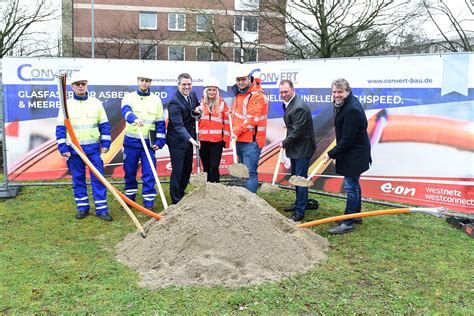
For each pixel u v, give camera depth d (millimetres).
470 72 5449
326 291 3691
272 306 3412
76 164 5809
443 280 3953
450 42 17062
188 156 6527
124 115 5895
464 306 3471
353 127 5020
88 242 4910
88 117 5676
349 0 17219
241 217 4324
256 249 4141
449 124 5652
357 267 4230
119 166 7637
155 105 6109
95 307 3373
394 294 3662
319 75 6609
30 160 7262
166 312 3295
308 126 5723
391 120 6082
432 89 5730
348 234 5273
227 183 7789
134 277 3926
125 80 7402
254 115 5824
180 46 32625
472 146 5496
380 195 6281
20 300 3482
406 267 4250
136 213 6141
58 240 4977
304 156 5762
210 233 4164
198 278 3826
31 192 7387
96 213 5902
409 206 6398
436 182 5816
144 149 5766
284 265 4109
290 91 5648
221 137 6316
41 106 7184
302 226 4824
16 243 4859
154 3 34531
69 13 31891
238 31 24938
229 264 3969
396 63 5965
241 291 3637
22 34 24484
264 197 7207
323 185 6848
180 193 6648
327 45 17516
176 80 7562
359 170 5195
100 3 33625
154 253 4199
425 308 3430
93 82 7309
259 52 26359
